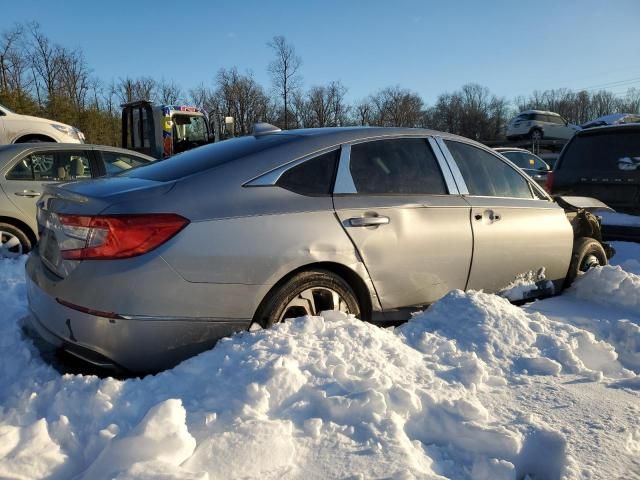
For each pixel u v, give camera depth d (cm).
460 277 364
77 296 257
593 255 483
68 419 224
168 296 257
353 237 308
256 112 4734
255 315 283
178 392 240
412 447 213
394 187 338
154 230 256
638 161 625
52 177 639
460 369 274
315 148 317
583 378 285
